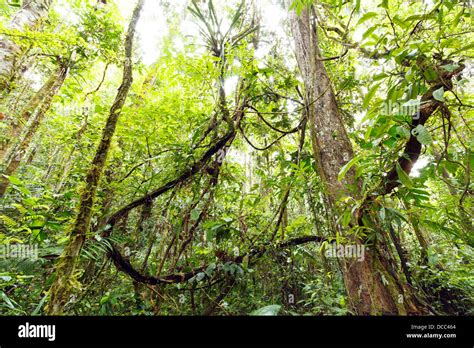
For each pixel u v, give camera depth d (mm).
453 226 1538
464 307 3014
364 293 1661
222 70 2854
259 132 3639
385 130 1118
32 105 2838
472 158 1173
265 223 3084
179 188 2605
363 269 1690
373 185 1519
